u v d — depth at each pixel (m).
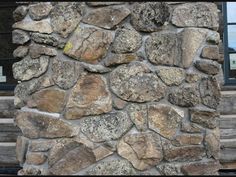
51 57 3.13
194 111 3.12
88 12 3.13
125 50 3.11
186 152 3.12
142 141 3.10
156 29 3.14
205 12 3.15
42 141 3.11
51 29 3.13
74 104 3.10
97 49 3.11
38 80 3.13
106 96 3.10
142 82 3.11
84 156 3.09
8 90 4.11
